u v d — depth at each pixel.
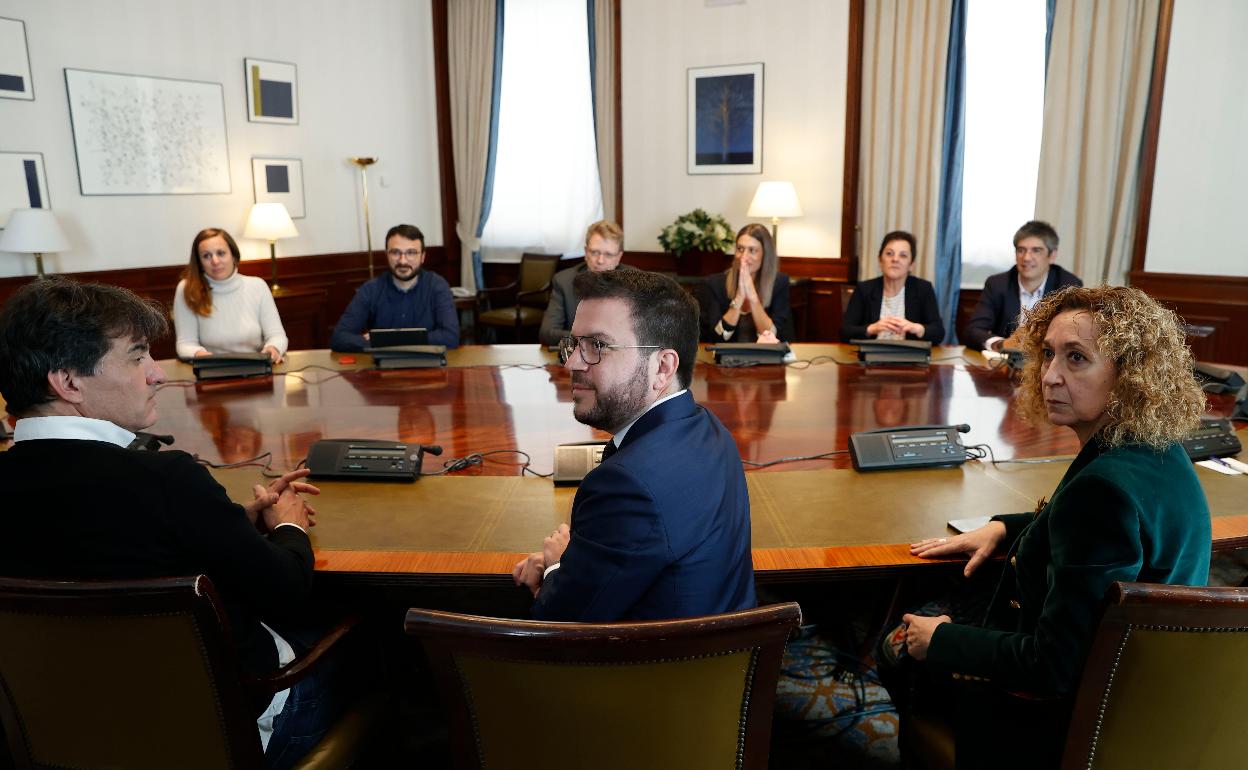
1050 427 2.43
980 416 2.56
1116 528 1.14
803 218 6.33
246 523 1.37
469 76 7.34
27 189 4.86
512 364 3.43
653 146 6.80
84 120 5.09
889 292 4.13
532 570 1.48
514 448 2.26
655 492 1.17
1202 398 1.22
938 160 5.71
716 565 1.21
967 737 1.36
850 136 5.97
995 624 1.45
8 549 1.26
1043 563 1.29
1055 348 1.28
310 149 6.52
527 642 0.99
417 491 1.94
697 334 1.35
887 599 2.06
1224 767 1.15
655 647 0.99
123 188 5.33
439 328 4.00
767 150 6.35
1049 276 3.89
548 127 7.27
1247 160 4.85
